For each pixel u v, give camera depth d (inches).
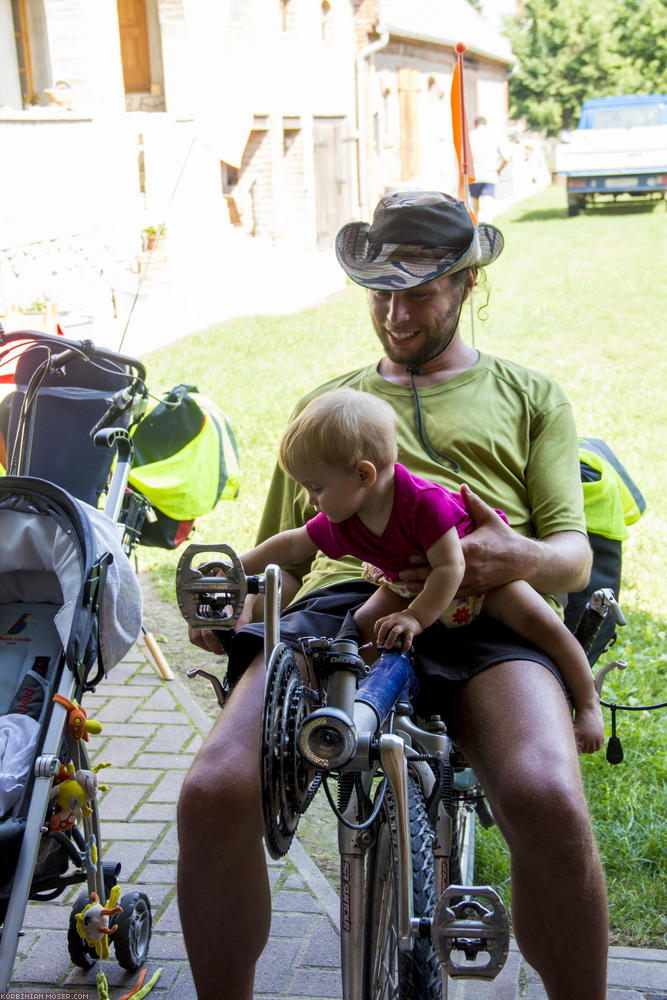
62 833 107.5
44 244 423.5
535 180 1421.0
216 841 90.0
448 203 114.0
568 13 1754.4
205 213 549.3
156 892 135.0
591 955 87.3
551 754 89.5
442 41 946.1
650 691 187.3
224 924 91.4
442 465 113.9
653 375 429.1
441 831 94.2
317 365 452.4
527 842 87.0
